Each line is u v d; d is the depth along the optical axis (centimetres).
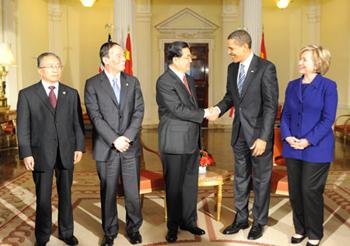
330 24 1130
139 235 360
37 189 342
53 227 398
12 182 591
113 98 342
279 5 1200
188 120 356
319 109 328
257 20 896
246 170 377
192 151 362
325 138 329
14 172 660
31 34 1041
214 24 1260
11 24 927
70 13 1216
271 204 469
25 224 410
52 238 371
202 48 1273
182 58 353
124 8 917
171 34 1266
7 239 370
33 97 334
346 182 578
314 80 332
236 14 1238
